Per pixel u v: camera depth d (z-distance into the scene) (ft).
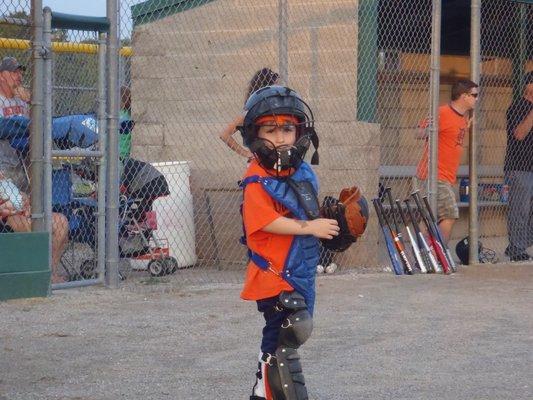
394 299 45.57
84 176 48.19
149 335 36.86
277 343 23.00
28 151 45.19
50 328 37.78
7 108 45.62
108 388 29.53
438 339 37.01
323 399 28.66
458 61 74.64
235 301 44.21
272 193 22.79
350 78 56.24
